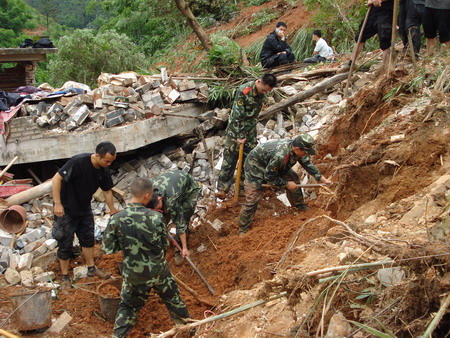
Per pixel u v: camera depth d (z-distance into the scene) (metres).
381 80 6.71
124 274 4.70
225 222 6.66
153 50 18.70
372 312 3.52
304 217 6.13
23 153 7.39
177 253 6.21
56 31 33.38
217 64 8.73
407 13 7.59
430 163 5.13
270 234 5.99
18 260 6.09
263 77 6.35
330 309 3.75
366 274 3.78
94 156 5.28
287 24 14.68
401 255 3.29
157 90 8.20
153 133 7.81
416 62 6.99
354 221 4.97
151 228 4.53
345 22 12.05
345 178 5.64
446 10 6.91
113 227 4.57
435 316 3.03
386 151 5.45
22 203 6.84
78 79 13.80
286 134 7.64
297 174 6.48
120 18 20.98
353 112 6.87
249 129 6.77
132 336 5.11
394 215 4.64
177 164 7.94
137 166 7.92
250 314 4.39
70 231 5.59
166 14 18.67
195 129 8.17
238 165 6.75
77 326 5.12
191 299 5.50
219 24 17.38
